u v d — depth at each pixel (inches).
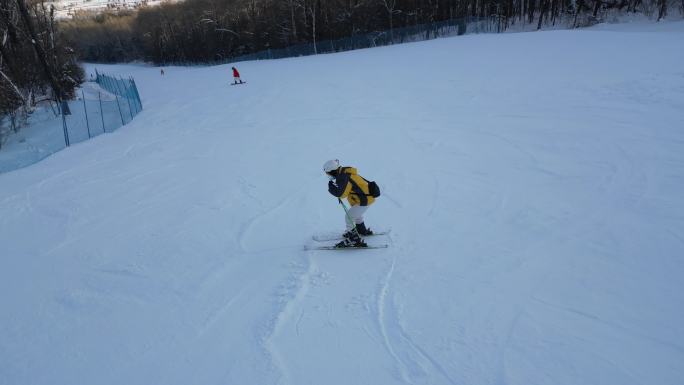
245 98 834.2
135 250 269.1
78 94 1214.3
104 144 609.6
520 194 286.4
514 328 163.5
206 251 255.3
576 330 160.2
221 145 516.4
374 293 193.0
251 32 2347.4
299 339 168.4
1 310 218.4
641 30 1091.9
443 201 286.7
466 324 167.8
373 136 467.8
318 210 298.4
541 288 186.9
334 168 221.6
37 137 759.7
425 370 147.1
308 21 2089.1
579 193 278.5
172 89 1199.6
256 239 262.8
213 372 156.9
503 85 616.7
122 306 208.5
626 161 319.0
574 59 710.5
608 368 141.9
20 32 1076.5
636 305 171.9
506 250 219.6
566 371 141.6
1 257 285.0
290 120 600.4
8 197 418.0
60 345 184.4
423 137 441.4
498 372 143.3
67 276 247.0
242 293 205.8
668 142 343.6
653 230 226.2
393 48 1342.3
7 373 170.2
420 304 182.2
